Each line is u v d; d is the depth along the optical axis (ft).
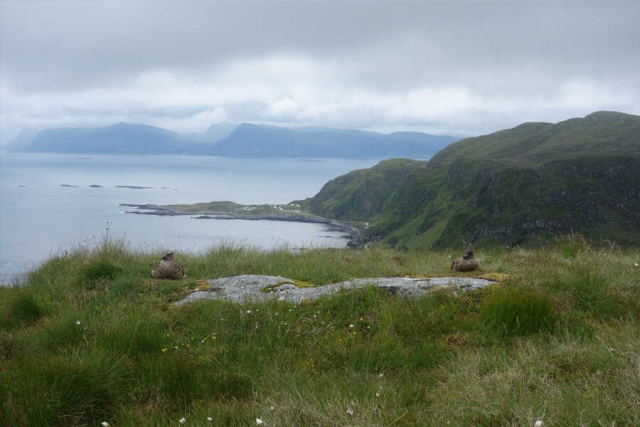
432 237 445.78
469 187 525.75
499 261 38.91
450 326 24.58
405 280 30.94
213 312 26.78
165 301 30.66
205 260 42.93
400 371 20.62
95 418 17.76
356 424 14.75
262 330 24.71
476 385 17.20
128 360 21.31
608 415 14.57
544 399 15.71
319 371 21.06
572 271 31.22
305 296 29.01
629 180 409.28
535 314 24.00
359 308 26.58
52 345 24.16
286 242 52.44
